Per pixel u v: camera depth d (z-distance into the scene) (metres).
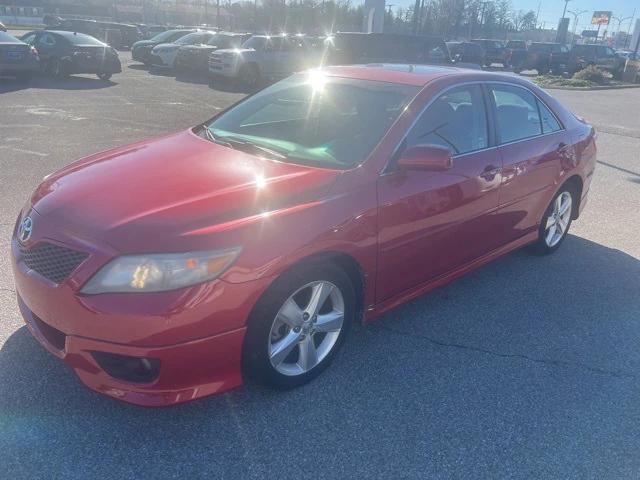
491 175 3.99
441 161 3.16
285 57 18.67
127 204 2.77
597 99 20.72
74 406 2.88
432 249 3.67
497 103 4.26
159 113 12.01
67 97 13.58
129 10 74.94
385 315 4.01
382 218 3.22
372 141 3.40
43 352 3.26
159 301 2.46
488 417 3.00
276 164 3.30
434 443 2.79
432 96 3.71
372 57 15.98
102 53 17.12
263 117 4.02
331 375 3.28
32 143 8.51
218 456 2.63
